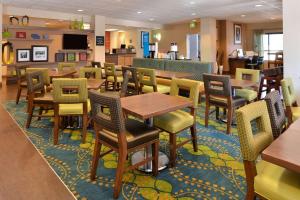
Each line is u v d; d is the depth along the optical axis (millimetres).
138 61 8617
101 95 2145
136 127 2438
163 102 2617
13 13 8539
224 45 13133
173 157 2678
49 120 4379
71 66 6668
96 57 10391
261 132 1736
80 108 3301
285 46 4629
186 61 6816
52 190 2234
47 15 9281
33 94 3879
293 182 1487
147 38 15289
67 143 3336
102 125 2234
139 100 2705
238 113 1560
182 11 9727
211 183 2361
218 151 3096
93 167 2391
